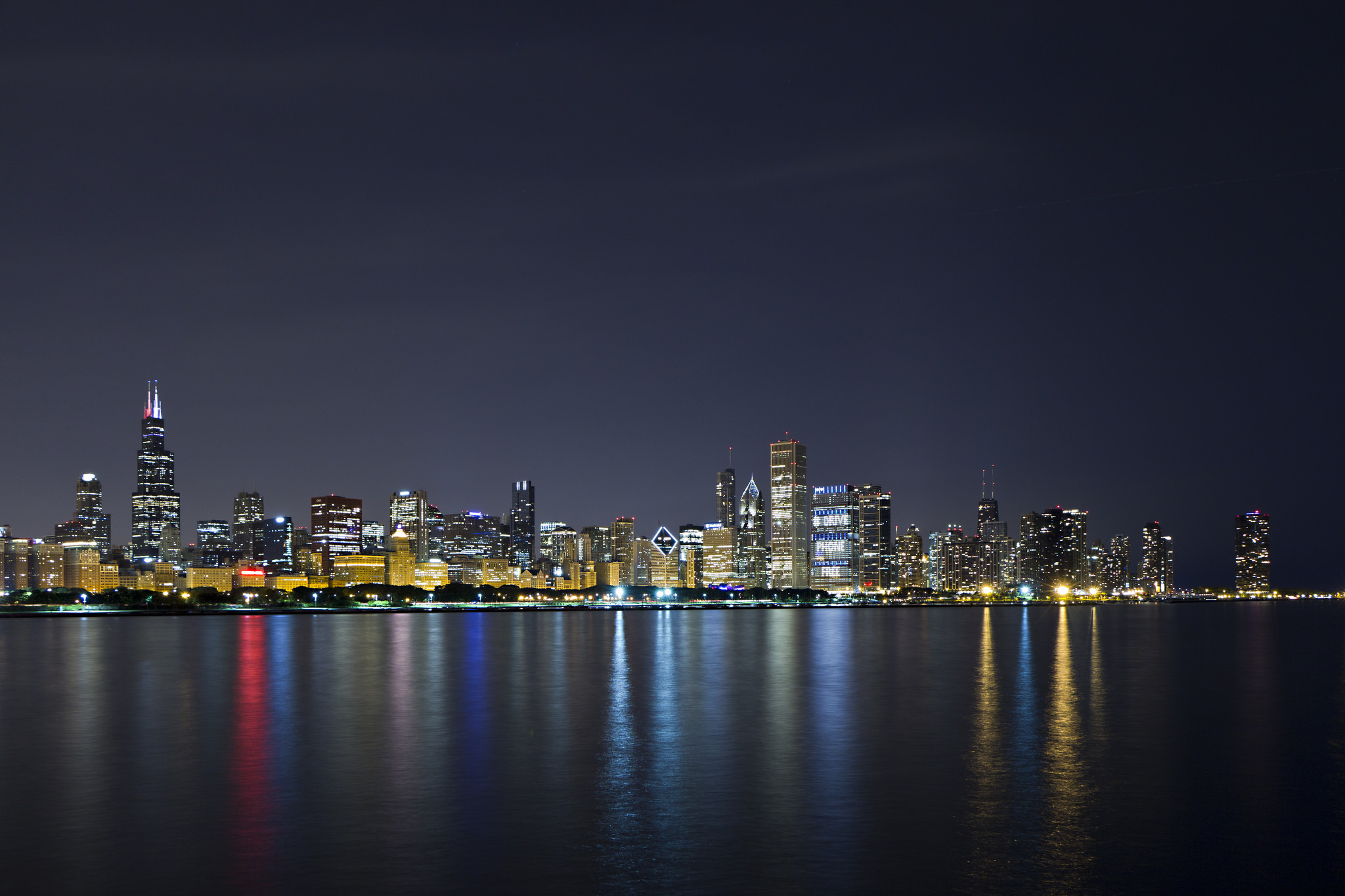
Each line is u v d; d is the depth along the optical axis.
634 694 79.00
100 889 28.23
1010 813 36.75
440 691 82.12
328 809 37.53
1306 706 70.38
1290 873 29.61
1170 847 32.22
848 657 130.75
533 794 40.03
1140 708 68.69
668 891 27.91
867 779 42.94
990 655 134.75
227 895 27.67
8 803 38.56
